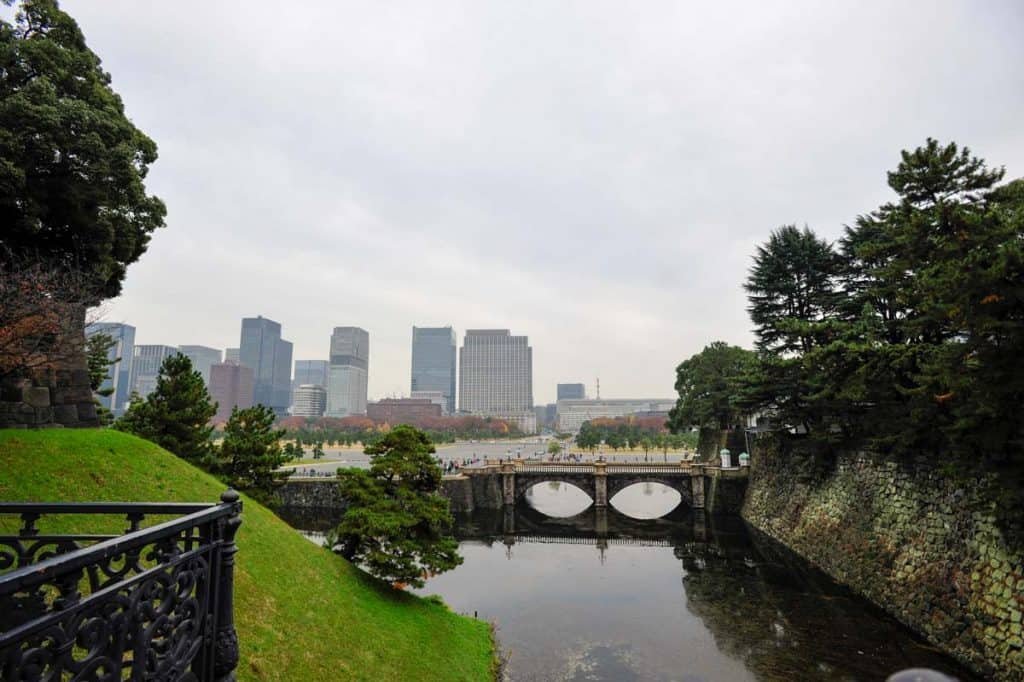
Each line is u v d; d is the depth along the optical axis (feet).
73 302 61.11
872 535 103.71
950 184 87.97
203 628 18.30
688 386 255.91
